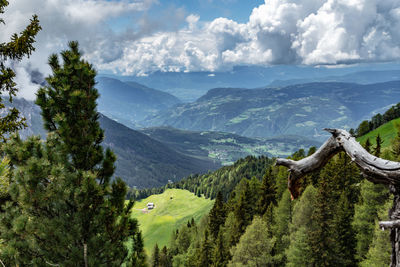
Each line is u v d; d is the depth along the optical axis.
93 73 8.38
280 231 43.75
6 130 8.85
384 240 25.30
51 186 7.32
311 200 36.78
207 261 51.94
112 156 8.48
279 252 39.66
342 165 47.81
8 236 7.38
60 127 7.81
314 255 33.34
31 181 7.10
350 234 34.53
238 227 48.72
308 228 35.22
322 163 3.11
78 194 7.29
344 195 41.72
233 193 82.50
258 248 36.25
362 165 2.66
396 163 2.43
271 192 50.41
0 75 9.23
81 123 7.98
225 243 51.69
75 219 7.66
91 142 8.27
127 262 8.73
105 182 8.42
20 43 9.28
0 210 7.71
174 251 87.50
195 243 70.38
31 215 7.73
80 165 8.20
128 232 8.49
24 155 7.66
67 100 8.07
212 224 59.84
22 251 7.36
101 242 7.95
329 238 33.06
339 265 33.00
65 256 7.90
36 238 7.57
